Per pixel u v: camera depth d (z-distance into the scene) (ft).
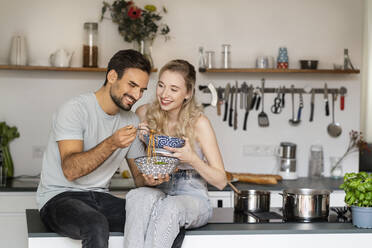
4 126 13.70
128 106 7.46
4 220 12.11
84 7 14.10
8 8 13.87
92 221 6.22
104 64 14.14
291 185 13.06
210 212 7.56
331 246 7.21
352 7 14.83
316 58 14.79
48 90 14.12
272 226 7.39
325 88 14.76
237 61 14.65
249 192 8.62
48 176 7.63
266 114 14.74
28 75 14.05
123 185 12.80
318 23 14.78
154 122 8.08
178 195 7.37
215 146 7.95
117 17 13.89
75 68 13.33
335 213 8.55
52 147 7.70
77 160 6.84
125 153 8.11
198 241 7.04
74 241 6.82
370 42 15.74
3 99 13.98
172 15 14.44
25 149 14.06
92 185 7.76
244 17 14.62
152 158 6.81
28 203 12.17
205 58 14.47
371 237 7.25
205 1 14.52
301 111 14.80
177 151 7.13
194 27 14.51
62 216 6.56
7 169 13.67
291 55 14.75
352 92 14.83
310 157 14.64
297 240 7.16
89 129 7.59
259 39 14.67
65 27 14.07
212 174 7.55
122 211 7.55
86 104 7.57
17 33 13.91
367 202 7.34
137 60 7.28
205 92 14.57
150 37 13.99
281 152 14.37
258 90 14.70
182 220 6.66
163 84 7.66
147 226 6.61
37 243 6.76
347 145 14.85
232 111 14.65
